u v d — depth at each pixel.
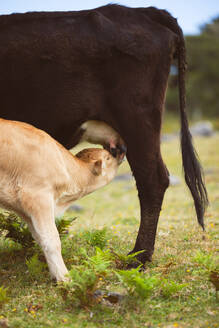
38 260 6.04
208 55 59.12
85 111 5.96
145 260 6.11
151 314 4.61
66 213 13.21
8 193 5.21
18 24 5.81
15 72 5.73
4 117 5.93
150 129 6.11
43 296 5.05
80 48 5.79
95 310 4.65
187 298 4.98
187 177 6.49
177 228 8.32
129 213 12.00
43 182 5.25
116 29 5.93
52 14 5.94
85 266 5.51
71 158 5.71
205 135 33.66
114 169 6.23
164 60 6.14
